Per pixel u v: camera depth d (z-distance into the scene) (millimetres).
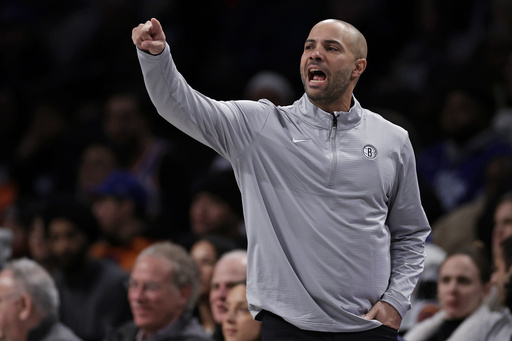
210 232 19672
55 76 33719
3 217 24938
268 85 25094
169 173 24172
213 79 30500
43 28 37094
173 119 9844
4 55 34188
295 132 10219
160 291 14945
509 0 28578
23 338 15586
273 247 10008
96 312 18609
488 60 27422
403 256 10766
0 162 31359
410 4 30625
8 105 31922
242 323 14234
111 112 26625
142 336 15422
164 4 33125
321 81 10164
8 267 15867
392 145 10453
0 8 36688
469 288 14945
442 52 29156
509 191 19359
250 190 10156
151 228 21812
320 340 9938
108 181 22109
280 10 31219
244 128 10141
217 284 15102
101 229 21156
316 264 9945
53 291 15773
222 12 32406
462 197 22984
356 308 10031
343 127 10305
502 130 24062
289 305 9938
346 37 10211
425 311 16109
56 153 29422
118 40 33031
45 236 19266
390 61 30344
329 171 10055
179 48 31703
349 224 10008
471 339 14516
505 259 14180
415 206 10781
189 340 14758
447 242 19094
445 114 23781
